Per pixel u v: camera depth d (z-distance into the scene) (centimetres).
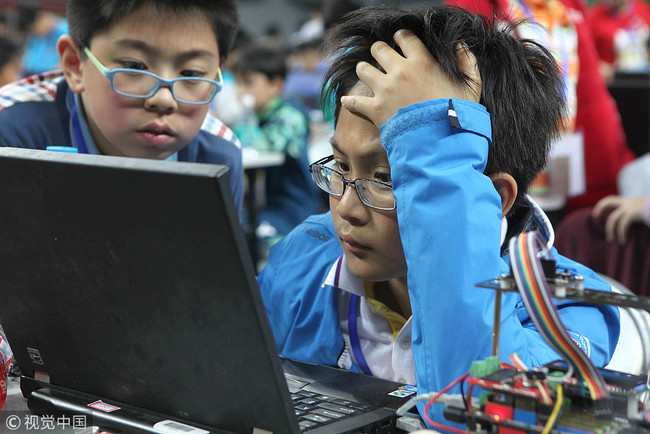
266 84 412
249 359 78
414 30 102
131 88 132
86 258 83
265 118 409
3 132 148
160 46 132
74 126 154
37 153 81
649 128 291
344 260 115
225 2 140
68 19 141
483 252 91
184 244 75
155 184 73
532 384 72
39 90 157
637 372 119
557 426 70
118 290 83
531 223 111
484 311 89
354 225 100
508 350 89
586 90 274
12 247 89
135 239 78
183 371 84
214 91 141
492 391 73
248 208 362
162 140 137
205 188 70
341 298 121
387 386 102
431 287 90
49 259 87
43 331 95
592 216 223
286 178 402
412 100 96
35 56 604
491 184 96
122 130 136
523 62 105
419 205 92
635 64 649
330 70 107
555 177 248
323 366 111
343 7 337
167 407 88
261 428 81
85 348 92
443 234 91
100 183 77
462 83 98
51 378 99
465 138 95
